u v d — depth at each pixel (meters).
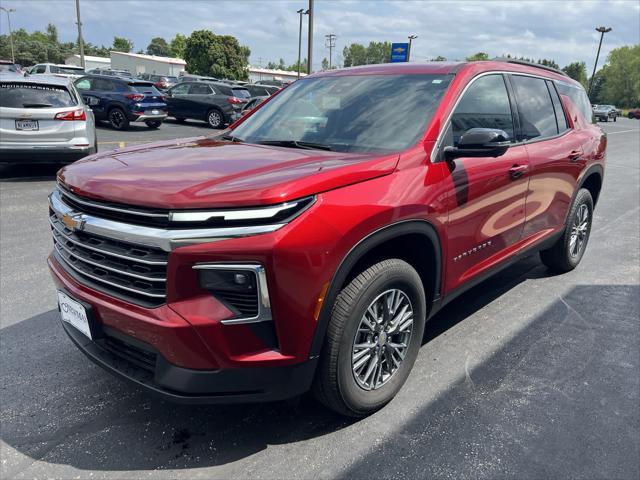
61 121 8.45
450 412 2.86
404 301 2.83
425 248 2.92
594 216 7.82
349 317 2.43
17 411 2.81
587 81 109.12
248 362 2.21
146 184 2.28
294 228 2.16
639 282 4.92
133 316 2.22
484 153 2.85
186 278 2.12
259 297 2.14
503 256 3.75
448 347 3.59
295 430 2.70
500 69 3.76
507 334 3.80
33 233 5.93
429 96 3.20
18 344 3.51
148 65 75.62
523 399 3.00
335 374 2.47
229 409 2.87
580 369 3.34
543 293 4.61
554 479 2.39
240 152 2.90
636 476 2.42
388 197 2.53
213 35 62.41
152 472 2.40
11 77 8.47
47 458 2.47
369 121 3.17
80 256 2.45
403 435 2.67
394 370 2.89
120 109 17.33
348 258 2.35
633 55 99.31
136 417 2.79
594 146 4.96
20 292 4.32
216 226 2.11
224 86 20.33
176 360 2.18
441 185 2.88
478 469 2.44
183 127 20.00
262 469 2.42
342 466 2.45
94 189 2.36
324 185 2.31
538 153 3.93
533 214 4.04
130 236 2.19
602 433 2.72
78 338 2.67
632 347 3.65
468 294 4.57
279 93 4.01
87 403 2.90
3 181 8.69
